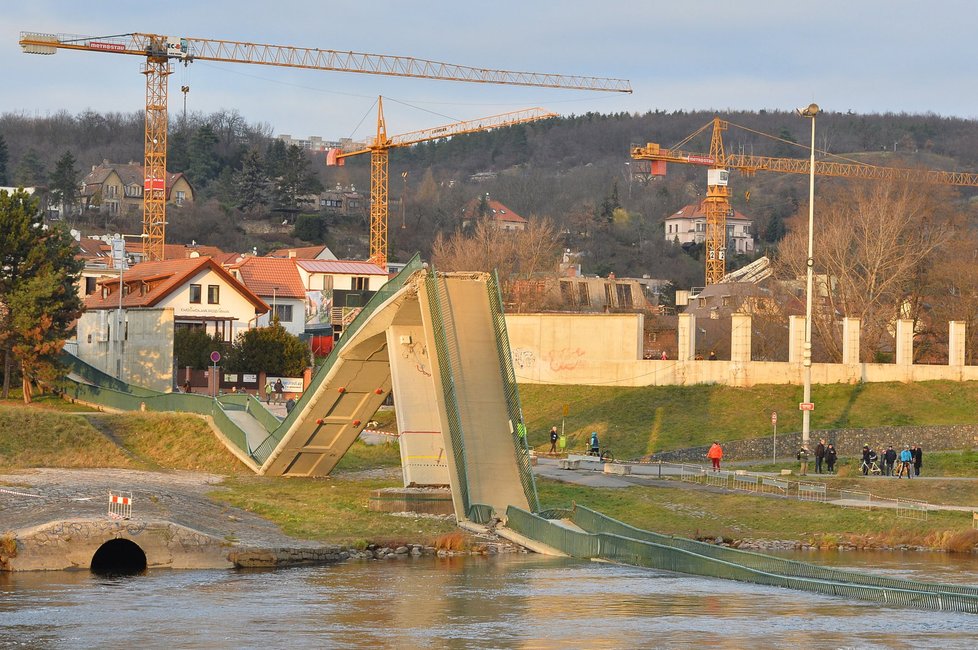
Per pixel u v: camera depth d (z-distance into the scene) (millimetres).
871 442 161250
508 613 70500
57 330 177500
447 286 110250
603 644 62188
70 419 141125
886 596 74875
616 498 121500
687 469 138125
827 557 99625
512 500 104188
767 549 104438
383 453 157625
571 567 89500
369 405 124188
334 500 114688
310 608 71750
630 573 86438
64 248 181250
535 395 185625
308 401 121750
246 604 72875
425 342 110125
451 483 104875
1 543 83438
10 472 121938
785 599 75625
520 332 190625
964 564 95500
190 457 138875
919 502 120562
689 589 79312
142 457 138625
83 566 84938
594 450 154250
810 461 153750
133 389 177250
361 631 65250
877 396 173375
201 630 65188
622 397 179250
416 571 86750
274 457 130250
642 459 155750
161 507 98312
